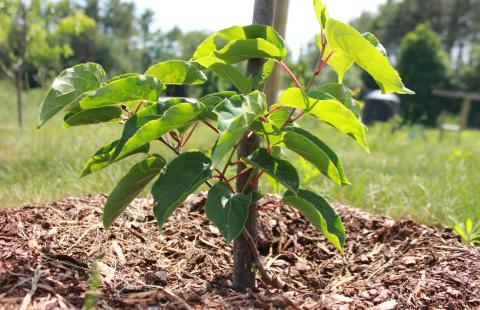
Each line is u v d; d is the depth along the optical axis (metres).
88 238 0.76
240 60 0.60
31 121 3.64
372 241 0.89
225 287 0.67
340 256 0.85
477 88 11.45
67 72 0.55
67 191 1.21
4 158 1.68
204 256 0.77
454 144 4.13
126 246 0.76
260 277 0.73
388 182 1.48
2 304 0.51
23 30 3.21
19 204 1.08
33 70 3.82
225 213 0.54
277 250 0.87
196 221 0.88
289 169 0.57
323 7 0.58
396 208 1.24
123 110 0.62
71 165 1.48
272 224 0.91
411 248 0.83
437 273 0.71
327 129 3.33
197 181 0.54
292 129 0.64
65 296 0.55
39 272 0.59
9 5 3.14
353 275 0.79
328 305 0.58
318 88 0.65
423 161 2.24
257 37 0.61
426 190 1.33
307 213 0.60
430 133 6.04
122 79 0.54
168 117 0.52
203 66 0.63
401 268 0.76
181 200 0.53
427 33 10.07
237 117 0.48
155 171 0.59
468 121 10.85
